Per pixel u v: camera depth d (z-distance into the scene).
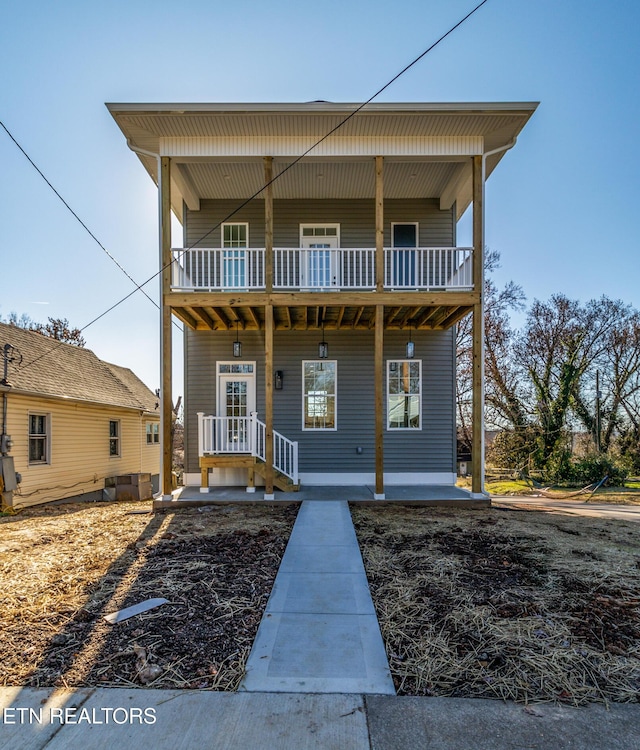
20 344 12.43
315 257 10.09
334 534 5.85
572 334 19.55
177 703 2.50
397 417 10.17
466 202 10.28
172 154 8.06
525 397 20.11
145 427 18.00
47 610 3.63
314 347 10.15
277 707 2.47
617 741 2.20
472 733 2.26
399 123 7.72
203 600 3.84
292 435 10.01
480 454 8.17
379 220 8.13
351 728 2.30
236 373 10.10
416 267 8.57
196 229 10.18
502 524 6.51
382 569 4.58
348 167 8.89
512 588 4.02
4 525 6.98
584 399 19.22
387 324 9.88
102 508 8.83
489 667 2.82
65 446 12.23
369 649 3.07
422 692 2.60
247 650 3.06
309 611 3.65
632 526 6.52
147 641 3.15
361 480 9.97
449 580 4.23
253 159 8.17
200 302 8.04
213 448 9.96
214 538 5.73
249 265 10.12
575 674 2.74
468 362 21.56
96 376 15.49
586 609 3.58
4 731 2.28
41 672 2.78
